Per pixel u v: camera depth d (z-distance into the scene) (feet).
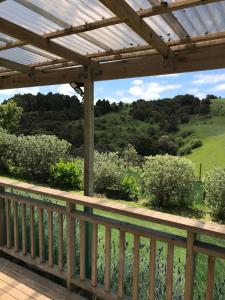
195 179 26.02
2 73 14.10
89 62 11.01
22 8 7.45
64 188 32.83
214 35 8.41
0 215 10.83
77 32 8.37
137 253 7.25
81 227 8.38
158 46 8.50
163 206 25.77
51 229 9.19
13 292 8.57
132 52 10.14
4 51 10.72
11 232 11.00
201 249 6.21
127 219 18.24
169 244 6.66
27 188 9.37
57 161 35.94
